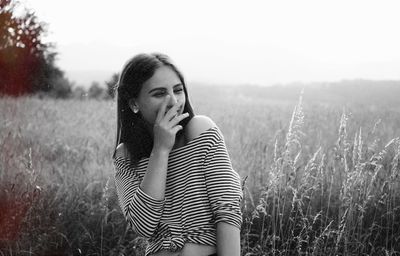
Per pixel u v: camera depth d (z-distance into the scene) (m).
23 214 4.31
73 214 4.74
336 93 25.38
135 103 2.18
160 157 1.99
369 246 4.30
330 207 4.73
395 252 4.09
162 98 2.06
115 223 4.60
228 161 2.06
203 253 1.98
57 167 5.81
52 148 6.95
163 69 2.07
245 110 14.87
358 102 18.64
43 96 15.41
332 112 10.72
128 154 2.22
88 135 8.54
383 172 5.00
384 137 7.40
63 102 14.68
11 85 12.92
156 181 1.98
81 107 13.38
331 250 3.98
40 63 14.18
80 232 4.53
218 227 1.96
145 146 2.20
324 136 7.88
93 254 4.38
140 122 2.21
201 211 2.02
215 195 1.99
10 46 12.70
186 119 2.12
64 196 5.00
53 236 4.40
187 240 2.00
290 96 29.48
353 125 8.09
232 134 8.16
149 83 2.06
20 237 4.23
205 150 2.04
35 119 9.66
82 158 6.27
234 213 1.96
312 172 5.14
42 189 4.72
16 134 6.20
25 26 12.70
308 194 4.71
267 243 4.28
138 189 2.01
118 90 2.20
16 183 4.50
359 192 4.46
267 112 13.80
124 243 4.55
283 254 4.11
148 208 1.99
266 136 7.79
